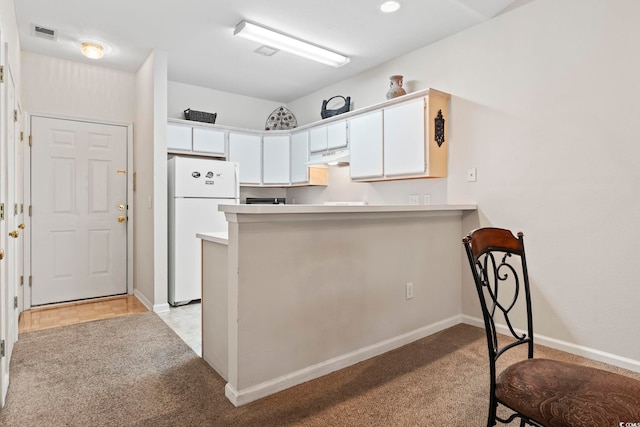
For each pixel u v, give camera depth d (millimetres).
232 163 4043
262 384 1911
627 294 2203
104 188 3920
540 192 2570
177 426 1655
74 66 3744
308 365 2094
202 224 3824
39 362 2295
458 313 3082
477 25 2941
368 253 2387
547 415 1084
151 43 3316
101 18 2875
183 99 4469
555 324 2510
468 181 2990
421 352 2471
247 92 4793
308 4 2682
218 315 2158
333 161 3949
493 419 1295
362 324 2359
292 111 5191
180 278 3686
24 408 1786
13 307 2480
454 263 3033
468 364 2279
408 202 3504
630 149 2174
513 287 2717
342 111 4031
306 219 2037
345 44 3311
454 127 3096
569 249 2438
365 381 2070
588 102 2338
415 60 3430
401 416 1733
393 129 3266
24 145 3475
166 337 2748
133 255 4086
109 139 3941
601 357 2297
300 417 1725
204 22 2939
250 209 1770
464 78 3027
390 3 2664
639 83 2135
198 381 2072
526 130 2639
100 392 1942
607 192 2268
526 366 1303
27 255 3498
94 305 3637
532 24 2598
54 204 3656
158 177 3447
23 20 2883
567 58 2426
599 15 2283
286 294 1990
